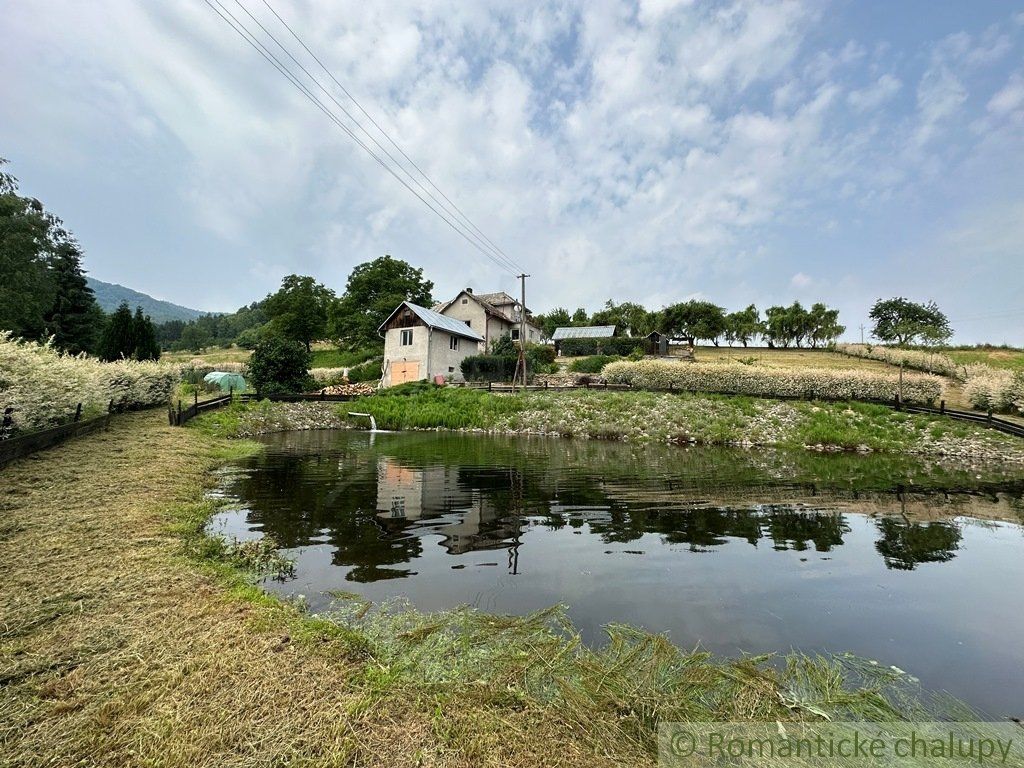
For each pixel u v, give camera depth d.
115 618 3.42
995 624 3.96
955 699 2.92
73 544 4.83
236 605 3.77
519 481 9.70
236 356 64.56
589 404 21.89
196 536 5.58
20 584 3.88
